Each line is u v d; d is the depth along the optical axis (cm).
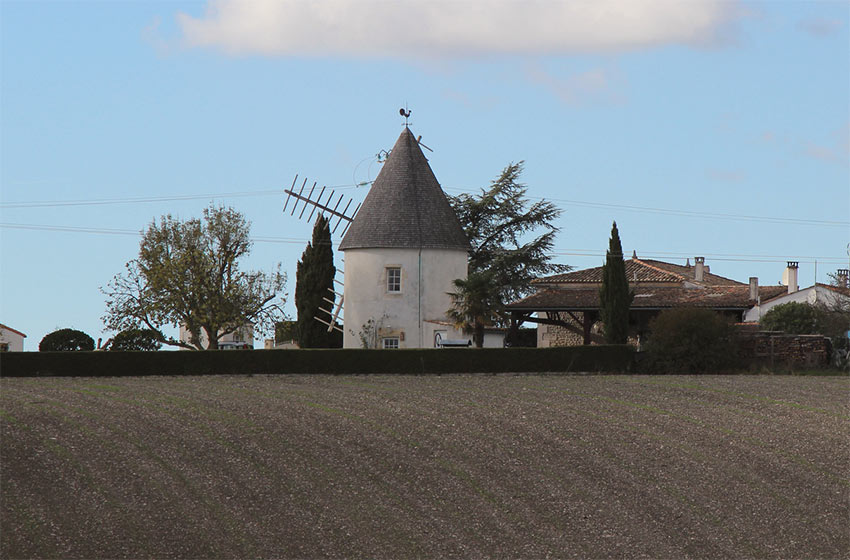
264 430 5031
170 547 3656
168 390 6291
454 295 7931
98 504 4012
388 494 4178
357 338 8500
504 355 7344
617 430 5106
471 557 3597
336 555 3606
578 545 3706
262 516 3934
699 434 5038
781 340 7656
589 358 7406
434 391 6278
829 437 4994
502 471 4456
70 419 5181
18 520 3853
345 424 5178
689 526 3884
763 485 4312
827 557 3638
